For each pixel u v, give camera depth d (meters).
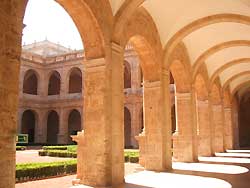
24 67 40.75
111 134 10.27
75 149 26.00
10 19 6.25
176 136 18.47
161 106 14.34
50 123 46.69
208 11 13.93
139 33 12.76
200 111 22.83
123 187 9.52
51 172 13.72
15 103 6.24
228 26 16.48
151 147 14.20
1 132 5.84
